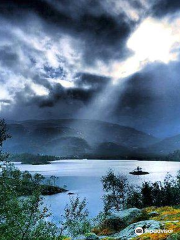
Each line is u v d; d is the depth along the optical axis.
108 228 24.52
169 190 70.12
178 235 13.28
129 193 74.88
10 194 10.67
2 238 10.09
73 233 17.91
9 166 11.21
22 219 10.51
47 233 11.30
